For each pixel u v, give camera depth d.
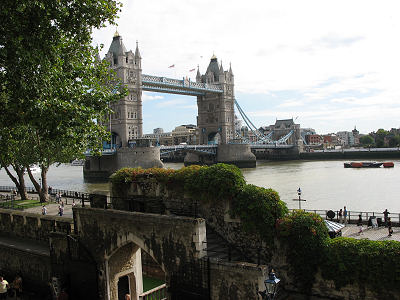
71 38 23.98
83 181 114.69
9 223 32.81
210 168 19.53
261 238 17.39
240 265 15.74
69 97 23.14
